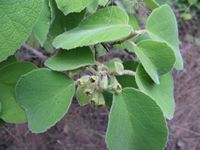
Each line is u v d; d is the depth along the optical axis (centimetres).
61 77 20
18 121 22
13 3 18
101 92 20
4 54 18
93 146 61
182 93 74
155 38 22
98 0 22
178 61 23
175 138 72
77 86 21
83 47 20
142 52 20
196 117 73
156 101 20
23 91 20
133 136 20
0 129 49
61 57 20
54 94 20
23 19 18
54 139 58
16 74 22
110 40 18
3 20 18
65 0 20
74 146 60
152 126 19
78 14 22
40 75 20
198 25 83
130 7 30
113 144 19
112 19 22
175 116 72
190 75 76
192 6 79
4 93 22
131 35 21
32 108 20
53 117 20
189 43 80
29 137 54
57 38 21
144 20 44
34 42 29
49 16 21
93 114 59
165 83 22
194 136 72
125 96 20
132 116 19
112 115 19
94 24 22
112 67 22
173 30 24
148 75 21
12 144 51
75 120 57
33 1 18
